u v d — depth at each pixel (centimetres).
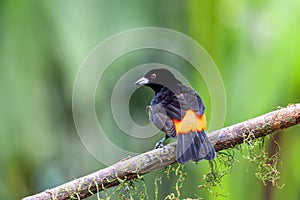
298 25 1057
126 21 1264
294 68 1064
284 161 1183
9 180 1277
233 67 1109
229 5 1119
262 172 823
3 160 1268
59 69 1235
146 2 1286
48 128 1266
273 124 775
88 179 755
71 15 1236
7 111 1251
